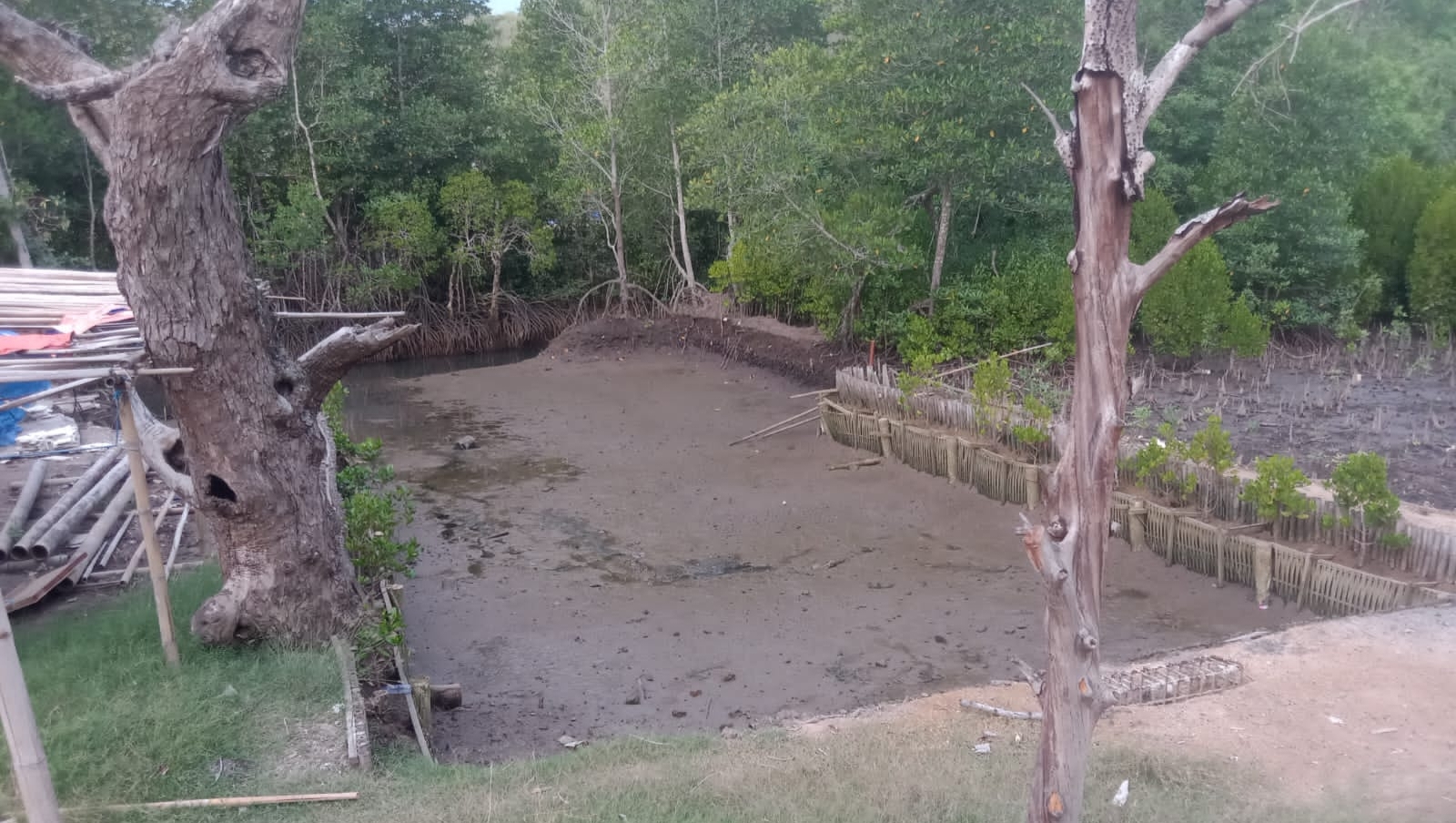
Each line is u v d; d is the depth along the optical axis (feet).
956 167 56.59
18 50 22.48
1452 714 22.74
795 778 20.38
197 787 19.93
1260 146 63.52
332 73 87.15
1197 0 68.59
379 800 19.72
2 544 31.58
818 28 92.94
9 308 27.43
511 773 21.43
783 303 77.51
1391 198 68.80
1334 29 64.49
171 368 23.41
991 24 55.26
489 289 102.42
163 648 24.57
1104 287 11.75
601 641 32.27
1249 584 33.88
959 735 22.86
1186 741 21.93
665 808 19.10
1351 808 18.54
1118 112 11.44
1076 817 12.64
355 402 71.10
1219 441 36.17
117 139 21.90
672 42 86.12
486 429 62.13
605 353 83.35
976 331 62.59
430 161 93.97
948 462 46.16
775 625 33.06
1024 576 36.29
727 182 67.92
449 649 32.07
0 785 19.60
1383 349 64.28
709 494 47.03
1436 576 30.09
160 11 70.33
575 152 88.07
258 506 25.27
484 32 99.81
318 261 91.91
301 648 25.89
